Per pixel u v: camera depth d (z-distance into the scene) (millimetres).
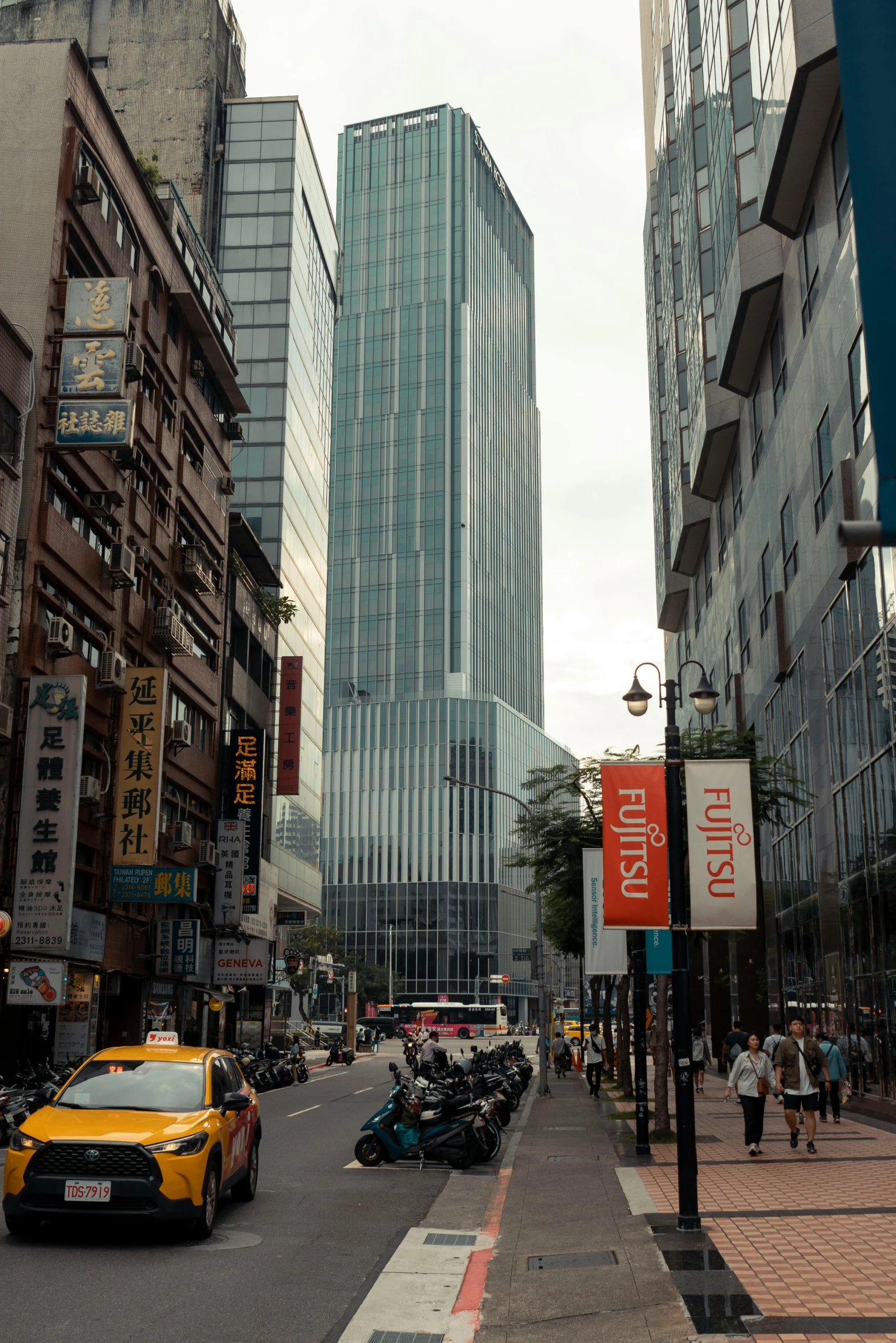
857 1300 7539
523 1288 8586
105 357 28391
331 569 152250
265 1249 10109
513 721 141500
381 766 135500
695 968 48125
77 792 26438
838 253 25797
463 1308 8195
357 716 138250
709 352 41562
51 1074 21031
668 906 12547
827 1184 13250
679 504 50250
